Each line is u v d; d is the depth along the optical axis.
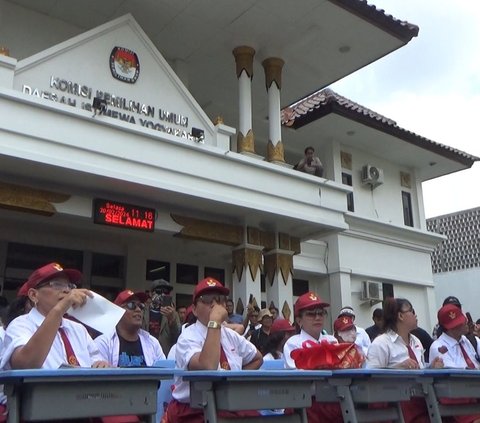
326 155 16.25
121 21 10.09
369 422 3.83
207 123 10.83
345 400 3.72
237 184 10.45
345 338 6.31
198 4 10.93
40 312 3.57
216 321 3.79
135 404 2.87
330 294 15.12
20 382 2.61
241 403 3.14
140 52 10.29
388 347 4.96
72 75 9.33
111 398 2.79
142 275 12.31
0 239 10.70
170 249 12.71
